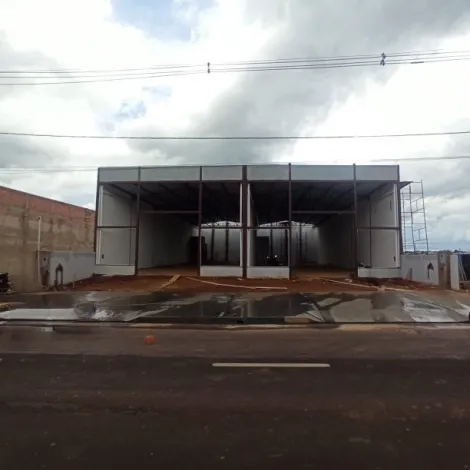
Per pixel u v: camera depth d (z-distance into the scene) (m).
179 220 41.06
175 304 13.92
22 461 3.44
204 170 23.31
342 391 5.30
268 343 8.45
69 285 20.19
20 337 9.16
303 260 43.22
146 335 9.42
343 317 11.66
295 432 4.03
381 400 4.96
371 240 27.31
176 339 8.92
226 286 19.31
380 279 21.95
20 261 20.50
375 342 8.55
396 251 23.11
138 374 6.10
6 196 22.58
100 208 24.00
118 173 23.84
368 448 3.68
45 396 5.11
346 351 7.68
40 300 15.05
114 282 21.02
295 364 6.69
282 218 39.81
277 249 43.06
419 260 21.34
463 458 3.49
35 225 25.69
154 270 28.45
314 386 5.52
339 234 35.28
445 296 15.86
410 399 4.99
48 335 9.42
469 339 8.88
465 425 4.20
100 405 4.79
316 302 14.30
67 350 7.78
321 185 24.38
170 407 4.73
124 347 8.05
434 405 4.78
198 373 6.16
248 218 23.33
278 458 3.50
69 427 4.15
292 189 25.83
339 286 19.42
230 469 3.32
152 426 4.18
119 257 26.67
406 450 3.64
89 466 3.36
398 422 4.28
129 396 5.11
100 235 23.95
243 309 12.85
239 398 5.04
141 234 30.53
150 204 32.06
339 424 4.23
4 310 12.91
